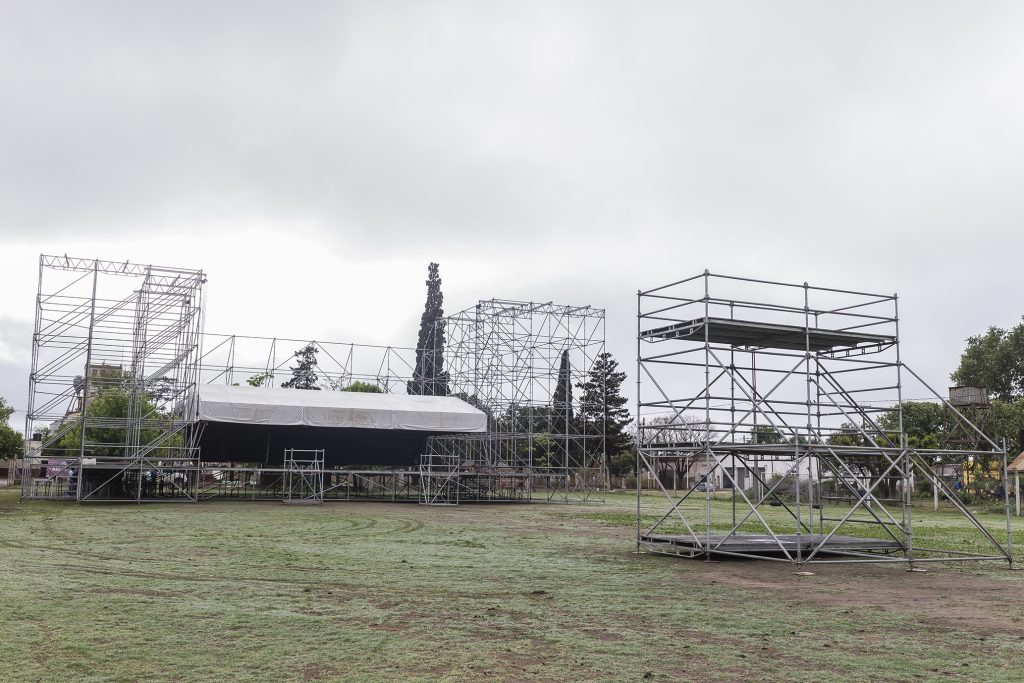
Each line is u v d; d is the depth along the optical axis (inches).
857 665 324.5
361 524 1008.2
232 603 440.1
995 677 308.8
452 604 448.5
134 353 1487.5
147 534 821.2
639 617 418.3
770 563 652.7
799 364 692.7
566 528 987.3
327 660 322.7
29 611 410.9
